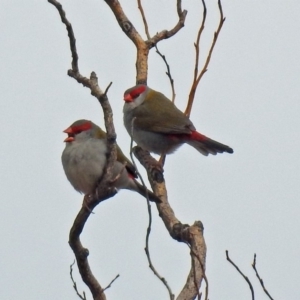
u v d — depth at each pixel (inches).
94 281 388.8
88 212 389.4
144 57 551.2
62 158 455.8
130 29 546.3
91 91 369.4
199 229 402.3
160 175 475.8
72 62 370.9
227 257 317.4
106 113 373.1
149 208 325.7
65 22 360.2
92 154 438.3
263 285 318.0
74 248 385.7
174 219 426.3
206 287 316.8
